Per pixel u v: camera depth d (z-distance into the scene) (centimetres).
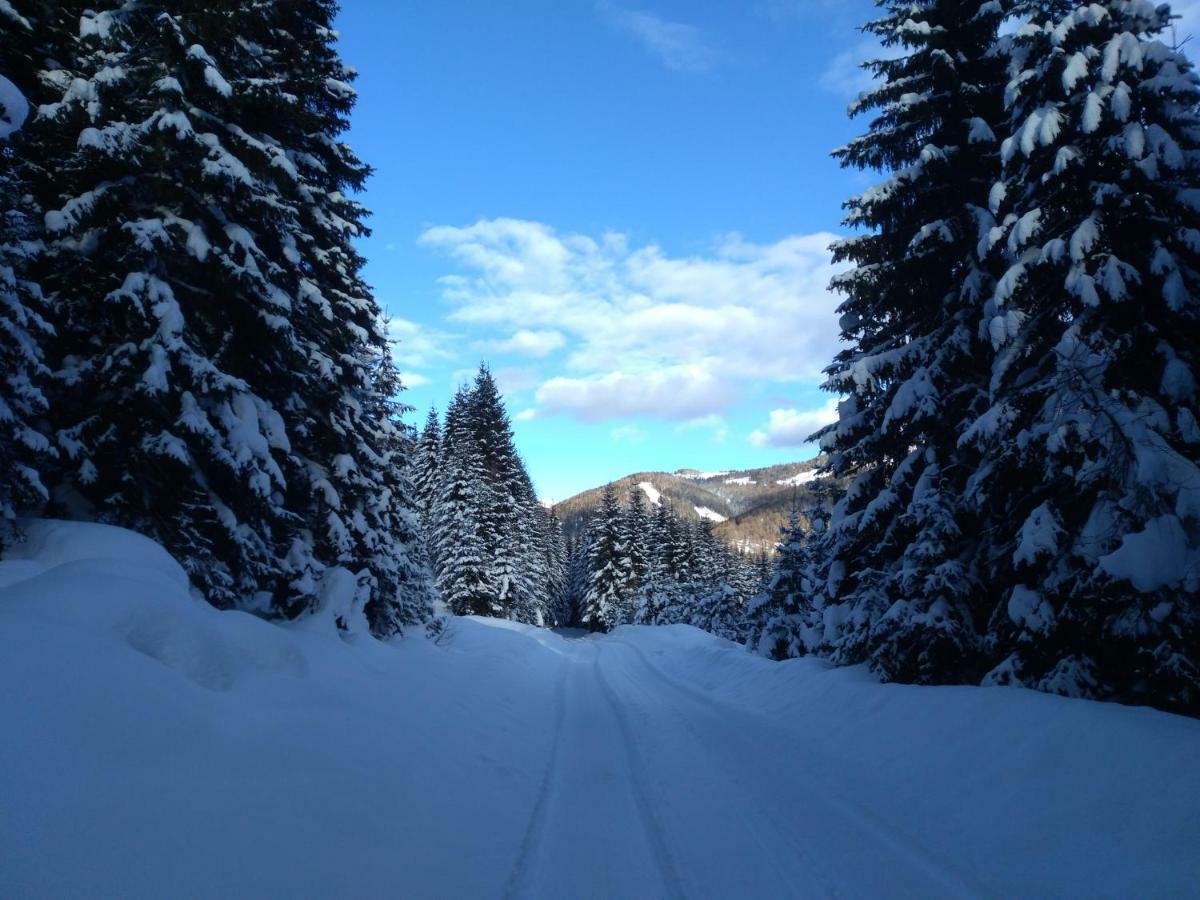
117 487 887
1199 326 792
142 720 420
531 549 4412
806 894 469
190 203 931
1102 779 521
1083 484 757
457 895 432
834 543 1299
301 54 1239
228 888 331
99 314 905
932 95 1102
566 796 712
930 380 1037
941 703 785
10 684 363
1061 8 906
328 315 1148
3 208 758
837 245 1234
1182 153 765
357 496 1360
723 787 732
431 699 949
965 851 522
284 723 557
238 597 1038
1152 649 692
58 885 274
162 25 870
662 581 5219
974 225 1025
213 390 921
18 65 904
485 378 3997
